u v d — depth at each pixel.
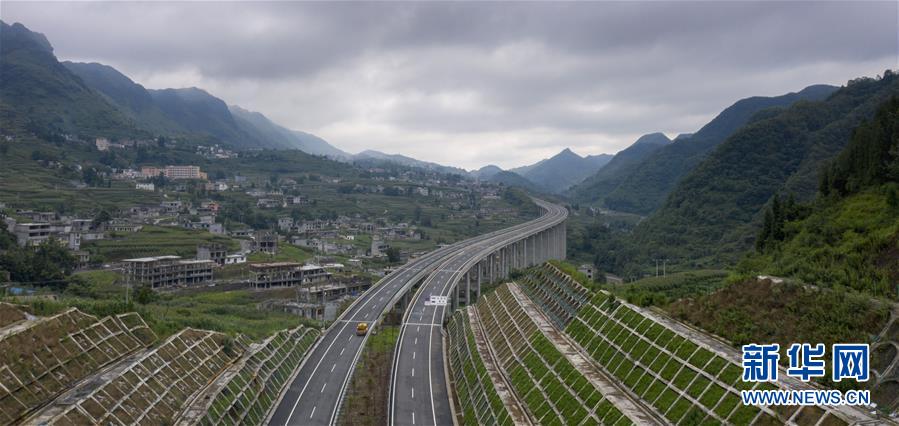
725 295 74.44
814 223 96.25
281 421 78.50
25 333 69.19
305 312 148.50
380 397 88.69
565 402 67.44
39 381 64.69
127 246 193.75
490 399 77.94
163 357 77.81
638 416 58.72
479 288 191.50
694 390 58.06
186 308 132.38
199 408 70.00
